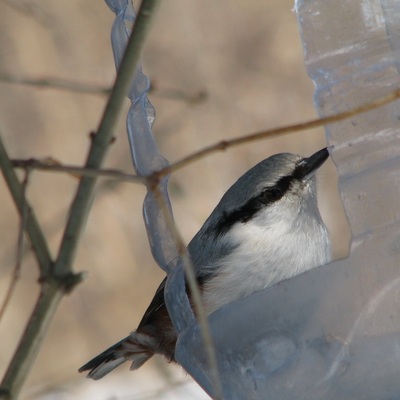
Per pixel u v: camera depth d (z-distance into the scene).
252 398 7.11
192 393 15.84
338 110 7.50
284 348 7.05
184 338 7.37
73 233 7.71
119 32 8.52
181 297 7.42
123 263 20.53
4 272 20.23
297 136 20.88
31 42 21.61
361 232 7.07
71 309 19.81
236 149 21.00
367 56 7.59
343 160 7.30
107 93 12.46
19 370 7.39
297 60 21.23
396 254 6.99
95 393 16.94
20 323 20.08
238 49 21.39
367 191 7.12
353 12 7.67
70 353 19.23
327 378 6.96
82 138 21.97
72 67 21.69
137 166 7.87
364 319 6.96
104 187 14.70
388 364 6.88
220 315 7.22
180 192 17.77
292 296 7.08
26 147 21.45
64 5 21.98
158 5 7.73
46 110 21.91
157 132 19.16
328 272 7.05
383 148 7.23
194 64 21.27
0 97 21.61
